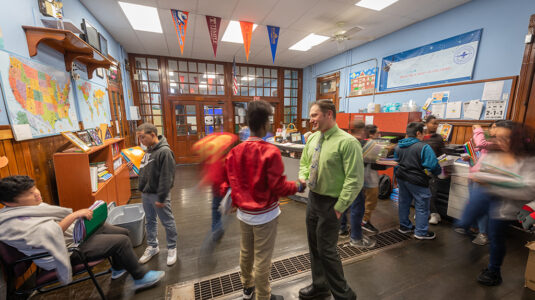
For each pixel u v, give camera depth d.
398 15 3.44
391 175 3.50
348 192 1.21
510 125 1.34
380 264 1.89
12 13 1.58
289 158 3.39
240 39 4.39
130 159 2.42
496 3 2.75
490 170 1.45
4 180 1.16
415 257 1.98
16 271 1.22
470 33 3.02
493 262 1.60
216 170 1.56
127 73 4.96
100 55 2.44
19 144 1.63
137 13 3.24
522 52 2.57
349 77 5.27
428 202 2.21
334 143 1.30
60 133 2.10
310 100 6.85
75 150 2.15
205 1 2.94
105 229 1.67
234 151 1.23
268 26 3.75
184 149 6.05
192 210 3.03
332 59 5.79
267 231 1.21
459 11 3.14
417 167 2.17
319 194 1.37
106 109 3.50
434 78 3.51
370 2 3.05
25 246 1.15
